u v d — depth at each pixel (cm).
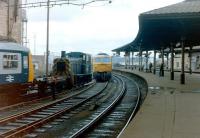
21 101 2442
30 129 1541
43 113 2000
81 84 4188
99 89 3719
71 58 4069
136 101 2719
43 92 2827
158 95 2359
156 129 1209
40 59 5147
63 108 2227
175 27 2684
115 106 2447
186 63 7162
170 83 3538
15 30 4516
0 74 2203
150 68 6606
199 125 1284
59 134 1488
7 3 4275
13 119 1744
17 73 2367
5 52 2245
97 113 2102
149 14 2122
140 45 5006
